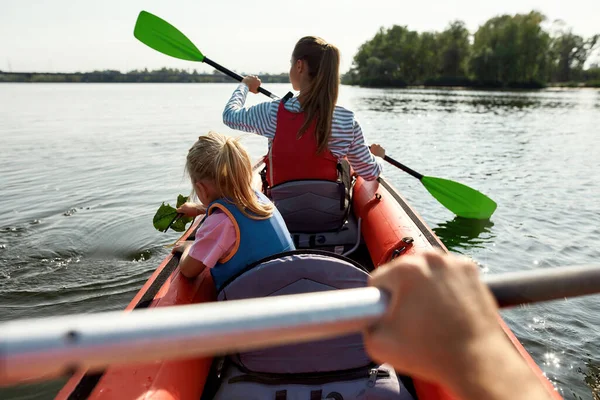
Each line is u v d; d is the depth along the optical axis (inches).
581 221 168.9
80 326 11.9
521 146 338.0
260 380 57.9
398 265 14.1
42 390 80.0
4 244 141.6
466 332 12.4
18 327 11.6
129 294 115.6
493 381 11.6
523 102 942.4
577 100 1032.8
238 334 13.2
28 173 235.6
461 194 144.0
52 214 170.6
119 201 188.2
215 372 65.7
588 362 89.4
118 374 49.0
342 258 58.0
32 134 383.9
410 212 107.5
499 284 18.8
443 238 153.3
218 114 633.0
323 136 89.5
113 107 776.9
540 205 188.2
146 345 12.3
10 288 116.6
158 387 48.2
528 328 100.1
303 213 93.8
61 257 134.0
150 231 154.0
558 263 135.0
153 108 758.5
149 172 241.0
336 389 56.7
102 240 146.3
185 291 65.8
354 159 96.3
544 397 11.4
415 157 293.3
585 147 331.6
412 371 12.8
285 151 91.7
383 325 13.4
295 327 13.6
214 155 61.7
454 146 338.0
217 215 61.9
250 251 62.2
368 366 58.7
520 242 149.9
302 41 88.7
